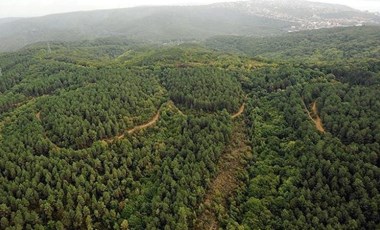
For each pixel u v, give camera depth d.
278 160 156.25
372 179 129.12
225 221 129.50
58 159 138.75
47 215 120.69
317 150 147.88
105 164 140.75
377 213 119.94
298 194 133.88
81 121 162.38
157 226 122.81
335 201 126.56
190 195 132.12
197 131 166.00
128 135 162.25
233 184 147.75
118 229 123.00
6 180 126.62
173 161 144.00
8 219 116.69
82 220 122.69
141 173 145.12
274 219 130.25
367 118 155.25
